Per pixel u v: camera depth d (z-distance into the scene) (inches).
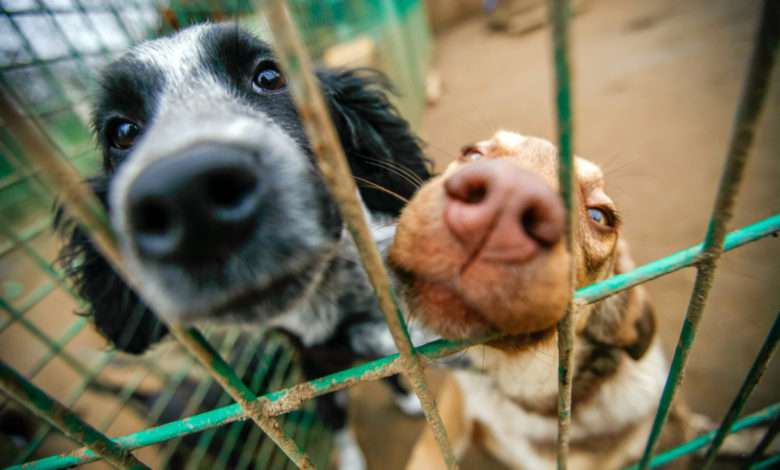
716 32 37.8
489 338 5.0
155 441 4.9
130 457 4.9
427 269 4.9
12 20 11.7
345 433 16.1
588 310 9.0
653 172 23.4
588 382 10.3
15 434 13.0
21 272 26.1
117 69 9.7
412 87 44.9
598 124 30.7
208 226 4.5
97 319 12.5
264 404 4.7
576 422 10.8
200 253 4.6
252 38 10.1
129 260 4.3
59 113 13.5
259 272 5.1
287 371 16.4
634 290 9.6
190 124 5.9
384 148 14.4
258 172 5.1
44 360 12.0
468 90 50.2
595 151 27.6
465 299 4.8
